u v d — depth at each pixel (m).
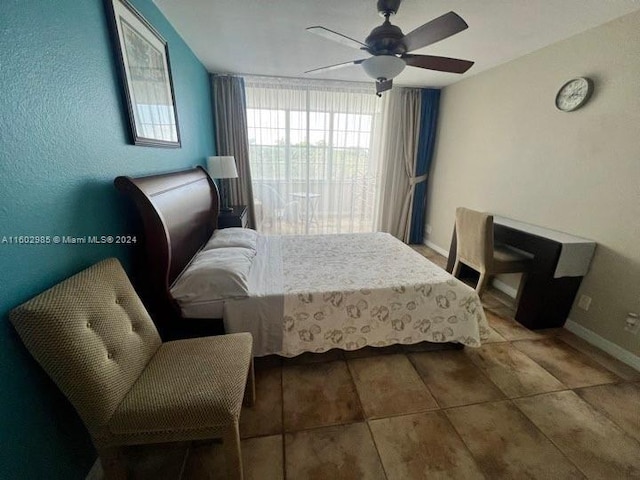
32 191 0.91
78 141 1.13
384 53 1.75
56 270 1.02
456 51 2.60
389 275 1.99
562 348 2.10
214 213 2.64
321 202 4.30
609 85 2.01
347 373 1.79
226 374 1.11
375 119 4.08
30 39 0.90
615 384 1.76
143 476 1.21
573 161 2.28
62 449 1.02
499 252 2.64
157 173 1.84
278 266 2.11
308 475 1.22
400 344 2.08
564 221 2.38
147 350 1.17
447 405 1.58
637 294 1.90
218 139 3.69
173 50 2.21
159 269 1.44
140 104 1.61
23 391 0.87
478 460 1.29
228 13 2.00
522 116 2.74
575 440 1.40
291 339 1.74
